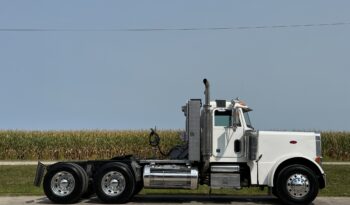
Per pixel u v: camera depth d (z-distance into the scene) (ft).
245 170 56.54
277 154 55.88
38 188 75.77
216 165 56.13
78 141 151.12
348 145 147.13
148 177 55.93
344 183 86.12
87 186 57.26
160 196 64.13
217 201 58.70
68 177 55.57
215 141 56.29
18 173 98.99
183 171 56.13
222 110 56.49
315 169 55.47
